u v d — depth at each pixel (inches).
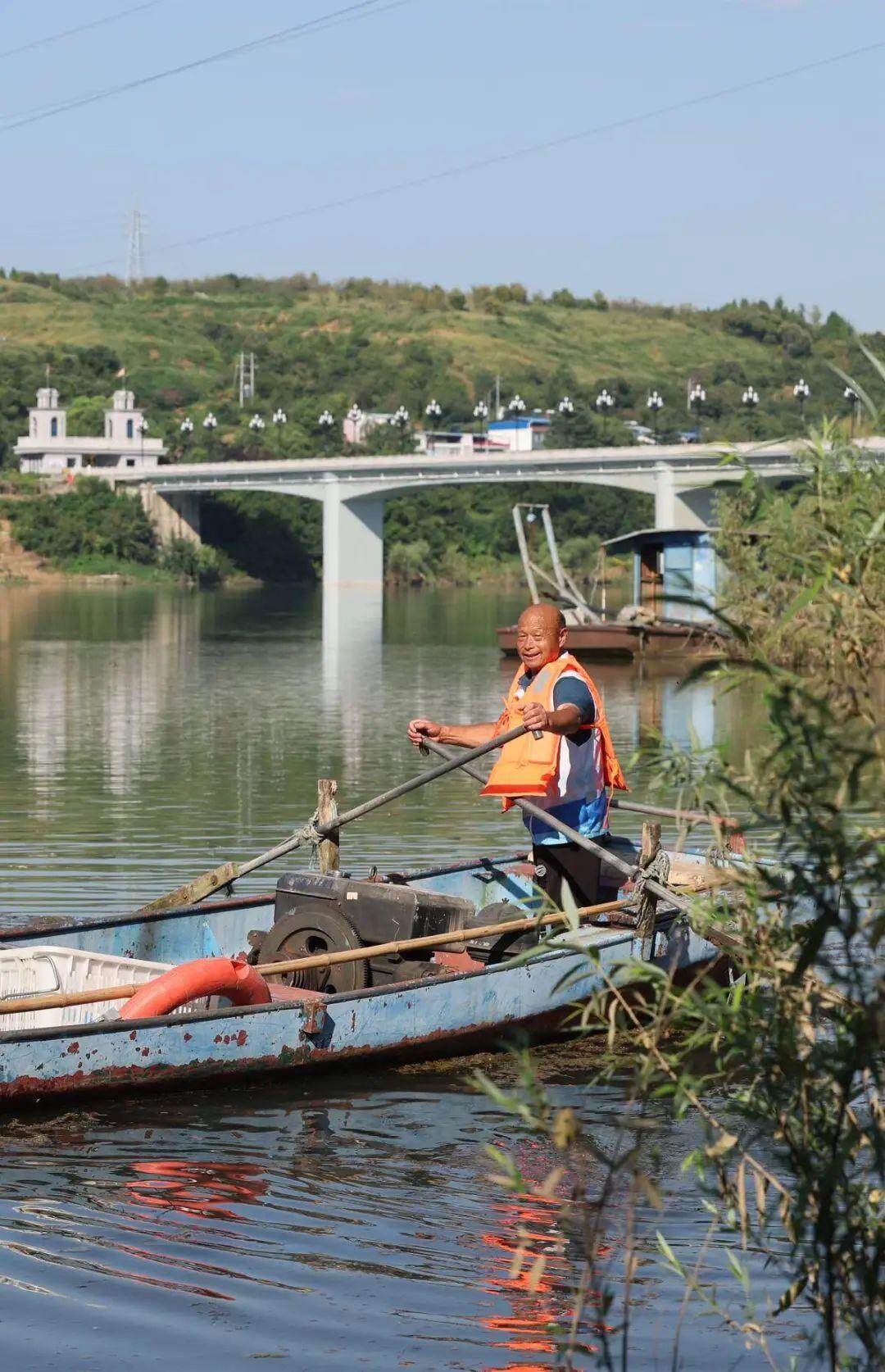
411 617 3201.3
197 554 5019.7
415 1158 352.5
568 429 6476.4
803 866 180.2
